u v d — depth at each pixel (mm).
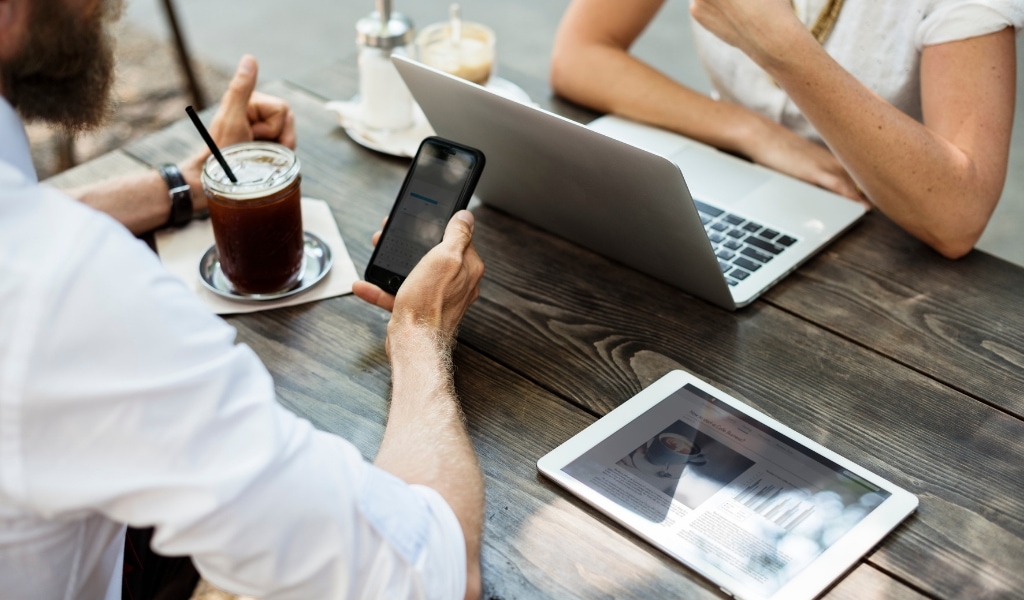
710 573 695
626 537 736
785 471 782
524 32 3459
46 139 2643
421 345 839
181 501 532
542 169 1010
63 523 600
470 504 705
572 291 1030
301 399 875
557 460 797
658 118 1359
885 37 1312
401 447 743
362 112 1326
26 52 585
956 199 1081
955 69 1165
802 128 1477
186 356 534
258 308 992
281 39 3381
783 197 1178
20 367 489
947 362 916
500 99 945
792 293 1017
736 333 958
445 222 951
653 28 3500
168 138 1320
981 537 732
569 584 699
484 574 707
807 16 1370
